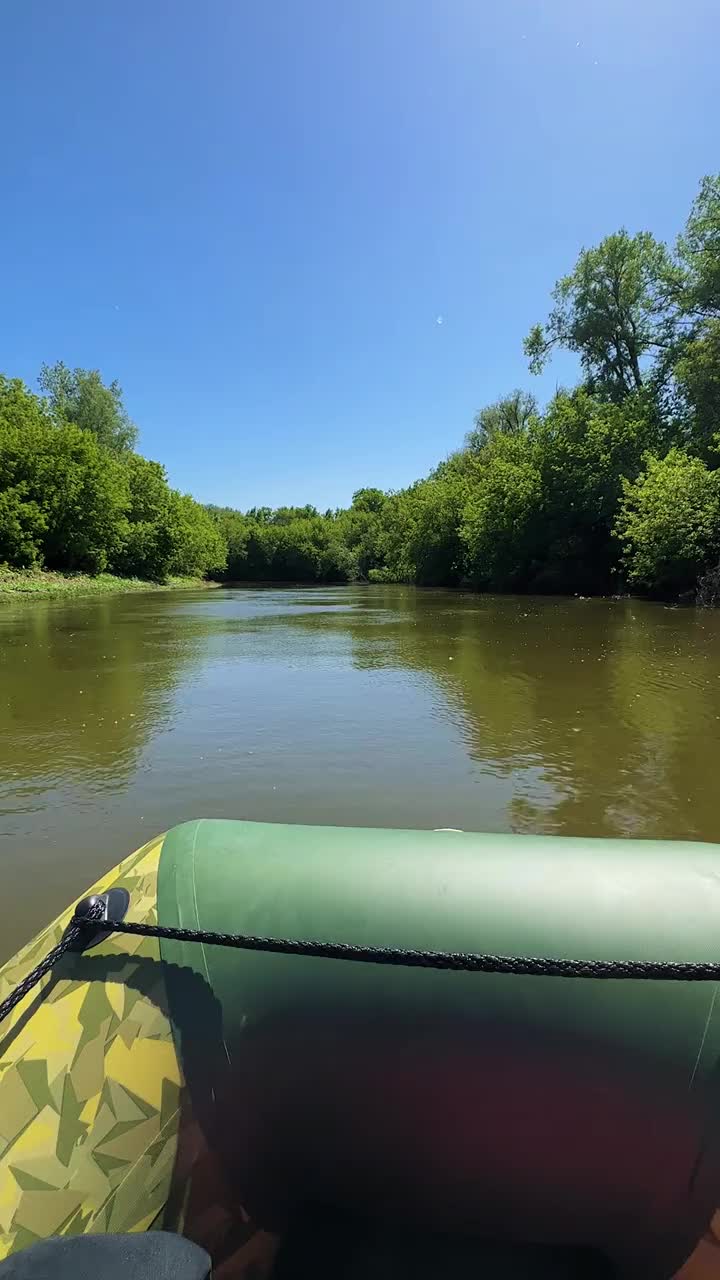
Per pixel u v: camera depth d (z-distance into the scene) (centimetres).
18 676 784
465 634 1199
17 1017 119
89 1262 88
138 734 527
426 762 452
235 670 823
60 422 3850
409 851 137
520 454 2936
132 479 3872
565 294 2661
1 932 247
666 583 1961
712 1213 106
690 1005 112
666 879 127
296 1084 118
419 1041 116
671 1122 109
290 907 128
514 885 127
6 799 388
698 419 2117
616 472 2339
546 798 386
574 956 117
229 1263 111
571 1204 113
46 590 2655
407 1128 116
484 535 2936
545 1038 113
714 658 858
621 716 567
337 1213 120
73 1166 104
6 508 2723
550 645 1013
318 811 370
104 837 335
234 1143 117
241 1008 121
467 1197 115
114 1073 114
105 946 128
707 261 2217
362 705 624
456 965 112
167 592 3325
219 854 142
